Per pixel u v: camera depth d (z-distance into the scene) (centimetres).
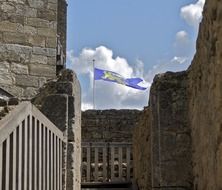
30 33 1195
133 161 1276
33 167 550
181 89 885
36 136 567
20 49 1180
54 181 697
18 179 482
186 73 893
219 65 564
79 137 895
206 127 684
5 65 1164
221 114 557
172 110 879
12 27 1182
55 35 1215
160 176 854
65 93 827
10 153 464
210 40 626
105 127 1716
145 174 995
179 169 855
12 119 462
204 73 697
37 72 1184
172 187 848
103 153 1388
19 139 489
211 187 634
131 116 1725
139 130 1118
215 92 588
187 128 869
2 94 1148
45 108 816
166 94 884
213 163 611
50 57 1202
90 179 1420
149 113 943
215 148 591
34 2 1208
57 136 730
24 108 507
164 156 861
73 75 845
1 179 436
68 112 819
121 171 1366
